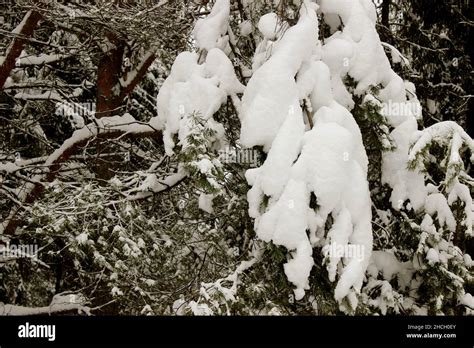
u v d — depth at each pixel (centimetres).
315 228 429
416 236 504
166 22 663
